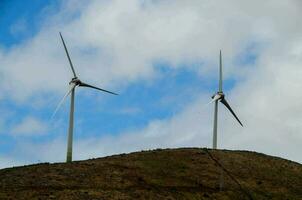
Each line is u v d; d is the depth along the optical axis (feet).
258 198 302.66
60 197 267.59
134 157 341.00
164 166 329.11
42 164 323.16
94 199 269.23
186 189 299.38
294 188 324.60
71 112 333.21
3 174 302.66
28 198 263.70
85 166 317.63
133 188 290.76
